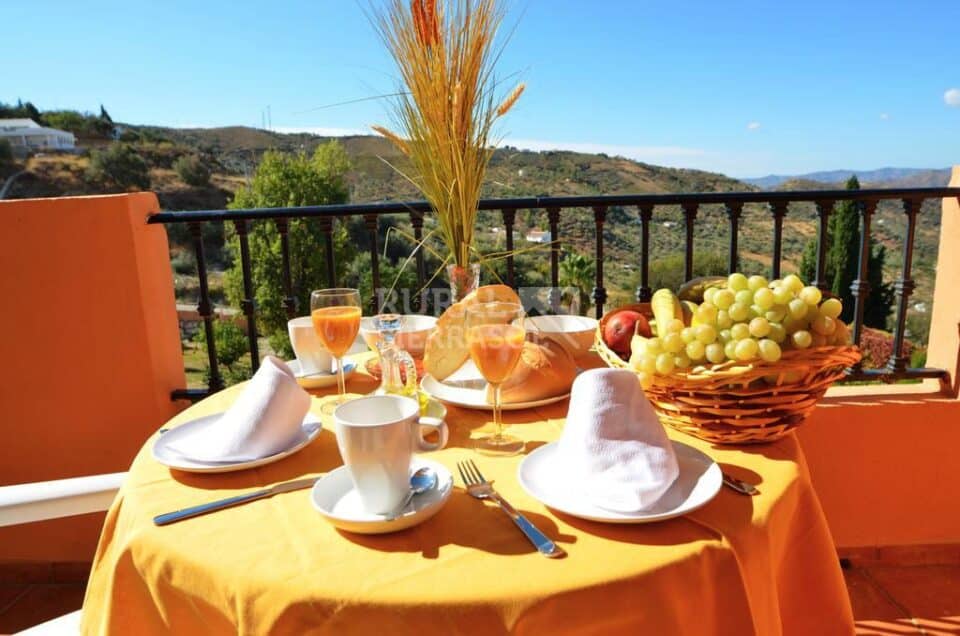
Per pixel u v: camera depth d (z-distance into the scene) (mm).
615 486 717
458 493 809
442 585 604
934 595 1974
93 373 2145
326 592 604
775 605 728
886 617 1886
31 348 2131
